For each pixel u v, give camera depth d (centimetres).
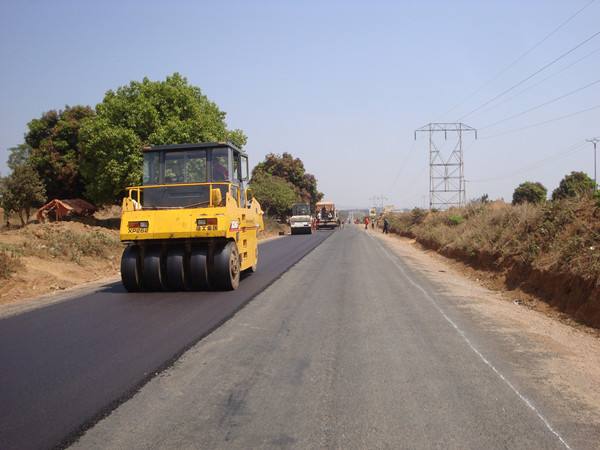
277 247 2698
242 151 1301
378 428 421
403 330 767
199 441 397
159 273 1087
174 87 3456
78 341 700
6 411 462
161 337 718
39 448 390
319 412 453
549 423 434
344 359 614
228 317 847
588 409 468
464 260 1923
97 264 1672
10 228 4081
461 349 664
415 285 1260
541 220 1445
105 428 423
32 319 848
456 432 414
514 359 625
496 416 447
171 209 1109
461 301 1039
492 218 1995
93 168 3534
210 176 1176
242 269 1268
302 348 662
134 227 1080
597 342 768
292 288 1175
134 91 3478
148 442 396
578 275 992
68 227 2016
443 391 507
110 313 886
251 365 590
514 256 1410
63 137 4759
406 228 4628
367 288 1190
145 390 510
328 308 934
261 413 451
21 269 1286
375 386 520
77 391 509
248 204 1391
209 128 3488
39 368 584
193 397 491
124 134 3234
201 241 1097
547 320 924
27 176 4053
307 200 9144
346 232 5338
